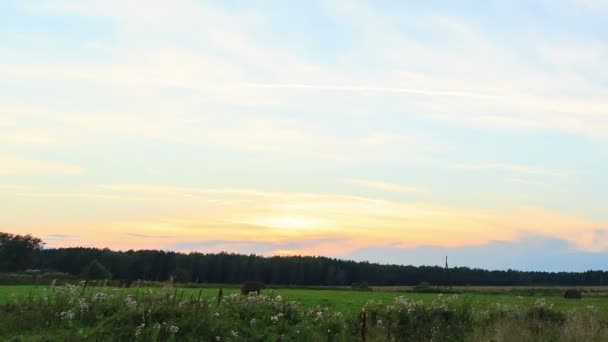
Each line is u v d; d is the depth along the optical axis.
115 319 13.15
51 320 13.55
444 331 16.45
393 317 17.42
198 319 13.39
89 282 18.38
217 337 12.52
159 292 15.52
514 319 17.38
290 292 57.28
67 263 90.94
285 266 112.62
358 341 14.35
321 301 34.69
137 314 13.38
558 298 55.69
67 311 13.78
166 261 99.69
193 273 101.56
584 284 138.00
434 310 18.11
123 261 94.44
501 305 21.06
